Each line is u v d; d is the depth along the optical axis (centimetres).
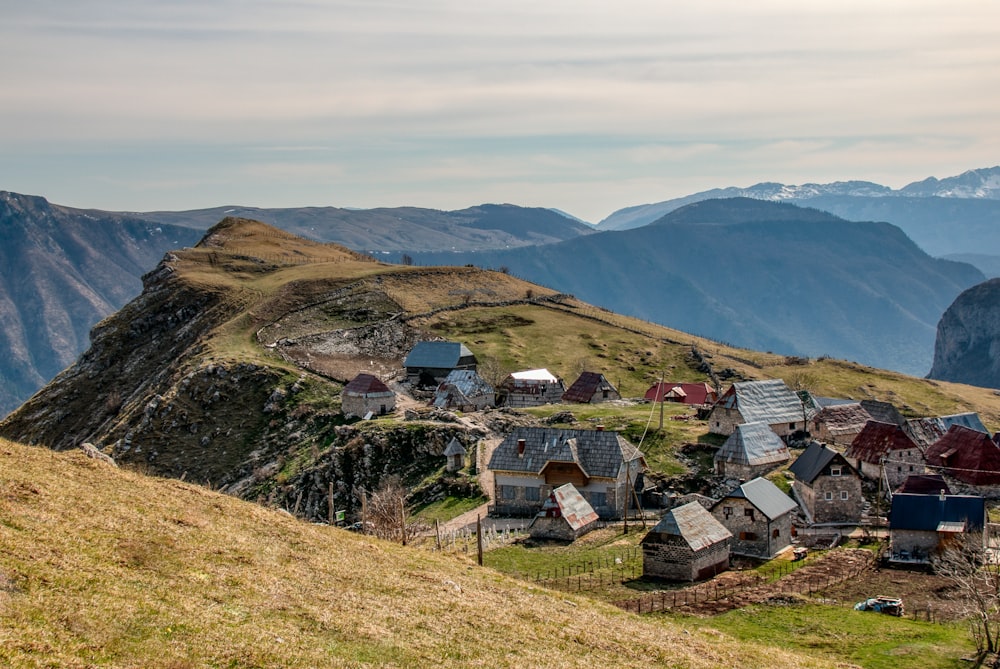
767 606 7306
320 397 17788
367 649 4081
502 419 15212
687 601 7406
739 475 11494
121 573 4159
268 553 5172
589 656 4709
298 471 14975
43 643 3225
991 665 5916
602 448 11250
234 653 3644
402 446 14338
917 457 11538
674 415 14950
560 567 8625
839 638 6450
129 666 3278
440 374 19738
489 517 11375
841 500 10388
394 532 9656
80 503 4922
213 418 17738
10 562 3831
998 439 13100
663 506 11300
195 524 5244
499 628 4862
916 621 6950
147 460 16825
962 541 8700
